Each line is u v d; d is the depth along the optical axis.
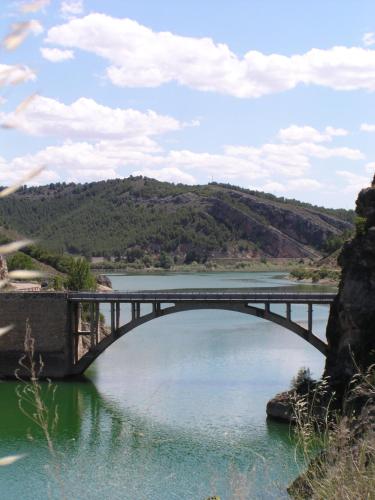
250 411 40.84
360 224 46.31
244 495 7.07
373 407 6.73
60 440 35.12
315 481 6.29
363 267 43.75
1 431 37.56
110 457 30.02
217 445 33.50
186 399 44.38
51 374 54.38
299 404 7.68
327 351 47.66
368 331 41.19
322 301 51.03
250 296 52.62
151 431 36.62
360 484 5.75
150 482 26.16
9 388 49.88
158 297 54.62
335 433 6.49
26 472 29.73
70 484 25.50
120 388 48.69
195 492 25.28
